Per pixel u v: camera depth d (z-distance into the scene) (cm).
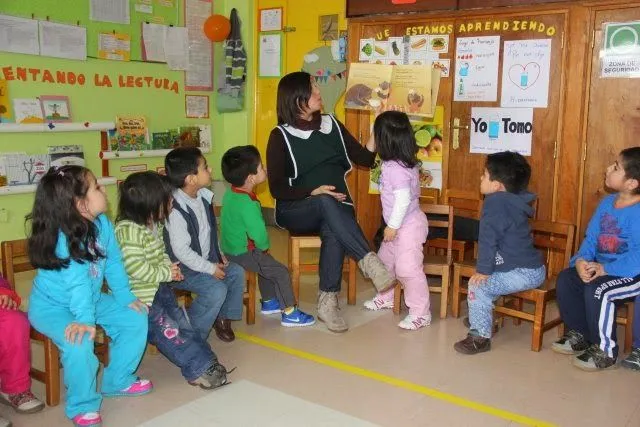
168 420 228
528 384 262
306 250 497
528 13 386
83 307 217
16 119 420
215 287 280
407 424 225
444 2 409
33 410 231
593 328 280
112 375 246
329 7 509
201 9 539
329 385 258
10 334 226
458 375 270
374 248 468
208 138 564
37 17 424
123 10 477
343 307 364
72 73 451
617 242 286
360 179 468
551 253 394
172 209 275
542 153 393
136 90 496
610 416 234
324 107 518
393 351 296
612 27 360
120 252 241
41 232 214
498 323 335
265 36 553
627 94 361
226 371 266
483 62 407
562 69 378
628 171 279
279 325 332
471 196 399
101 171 477
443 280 344
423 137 433
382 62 446
